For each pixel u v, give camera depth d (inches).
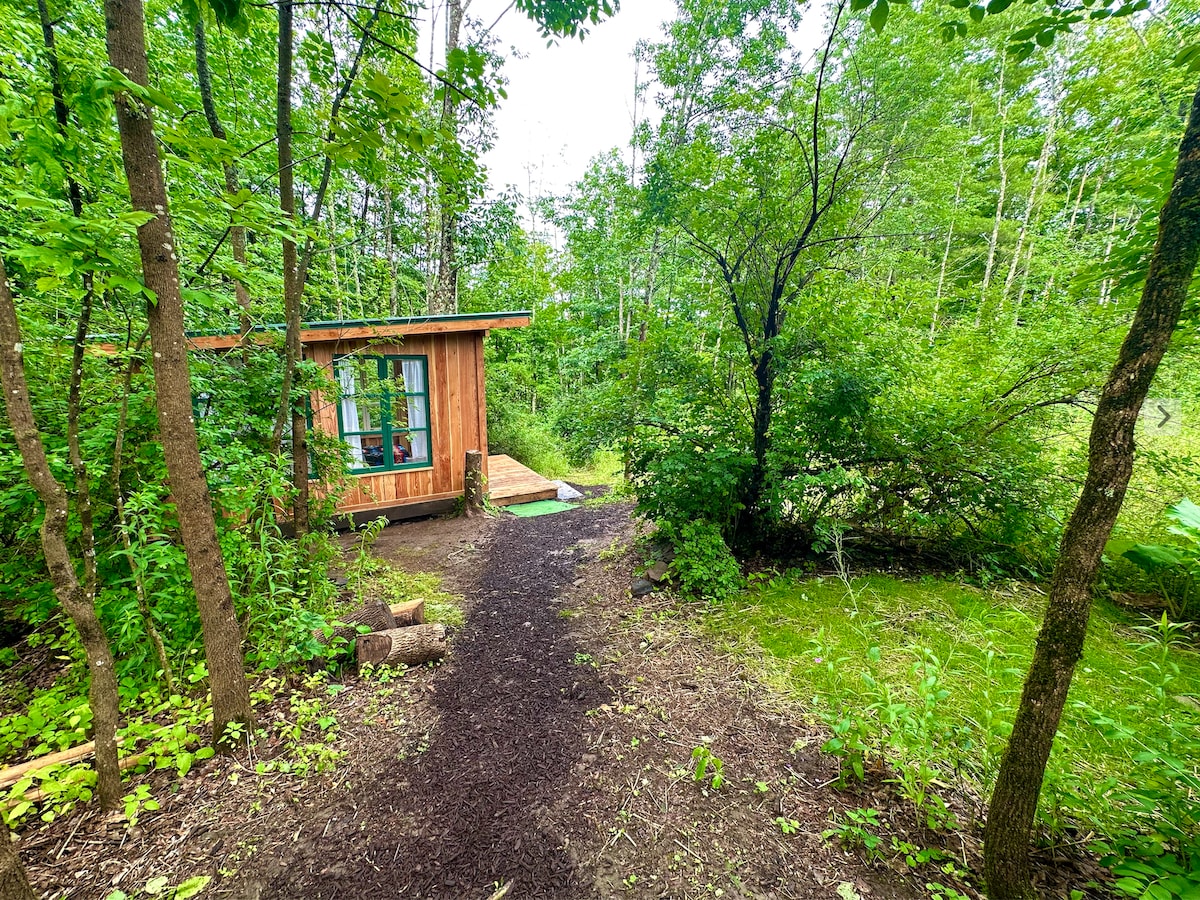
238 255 154.3
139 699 108.5
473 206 413.1
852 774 84.7
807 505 178.4
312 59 135.0
